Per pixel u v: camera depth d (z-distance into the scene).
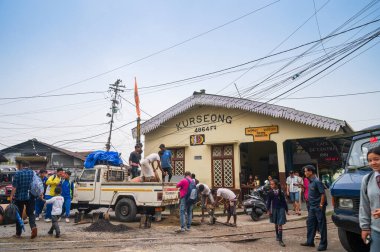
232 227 10.15
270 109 15.84
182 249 6.59
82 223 10.28
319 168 20.47
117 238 7.72
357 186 5.37
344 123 14.05
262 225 10.68
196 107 18.47
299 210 12.91
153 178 11.53
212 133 17.75
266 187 13.01
